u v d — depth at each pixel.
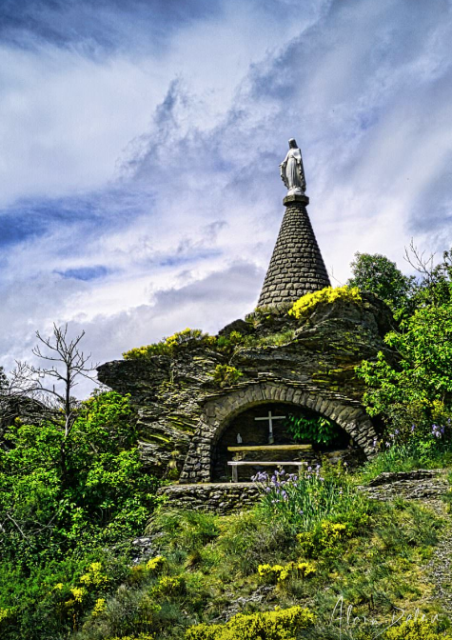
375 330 17.09
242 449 15.77
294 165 23.97
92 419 15.41
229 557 10.34
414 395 14.05
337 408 15.34
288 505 11.48
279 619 7.35
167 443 16.62
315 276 21.95
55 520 13.02
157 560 10.34
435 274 19.95
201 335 18.00
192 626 7.73
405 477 11.91
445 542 9.22
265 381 15.82
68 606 9.38
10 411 18.12
